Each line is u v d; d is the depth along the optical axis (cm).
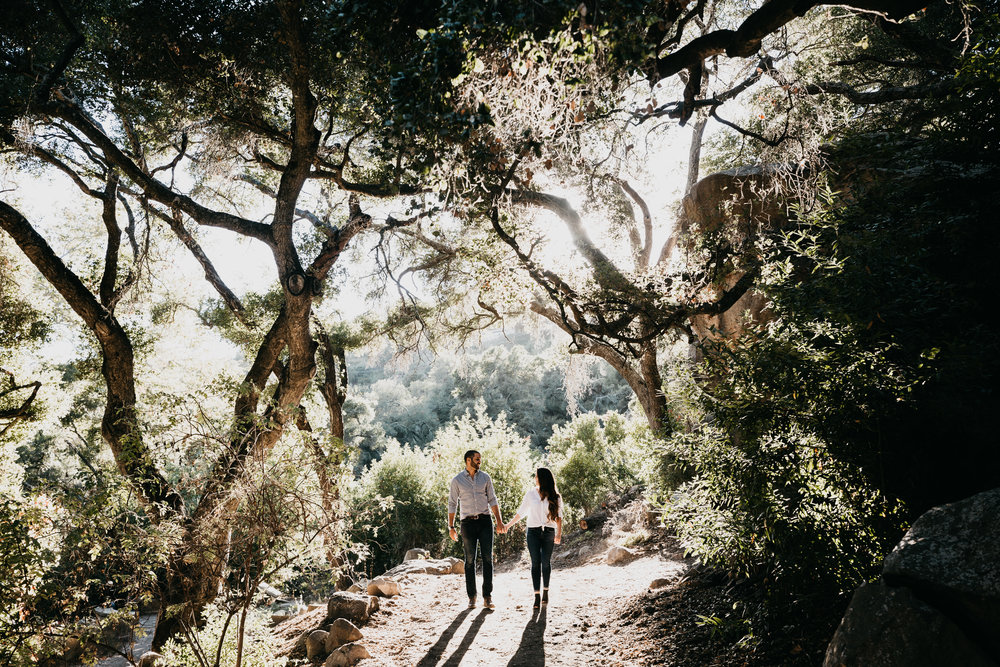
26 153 970
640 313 875
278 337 923
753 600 510
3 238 1265
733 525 461
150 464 550
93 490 500
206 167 1040
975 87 472
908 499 386
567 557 1254
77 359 1485
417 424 5019
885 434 386
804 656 410
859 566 400
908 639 288
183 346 1562
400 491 1762
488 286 979
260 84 876
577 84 461
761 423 409
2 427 1287
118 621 495
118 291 1033
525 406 4722
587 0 436
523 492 1619
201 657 491
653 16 432
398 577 914
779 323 430
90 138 912
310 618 771
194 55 819
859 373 378
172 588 532
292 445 502
